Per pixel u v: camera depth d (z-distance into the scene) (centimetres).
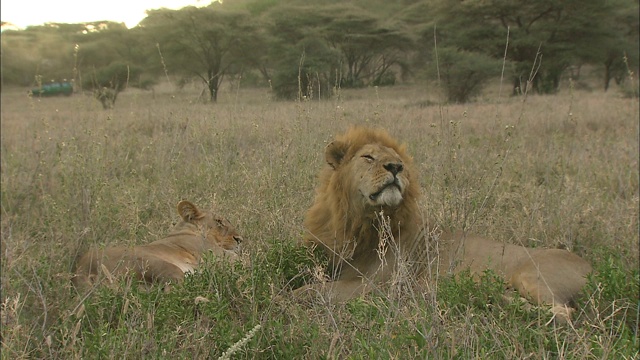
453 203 606
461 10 4178
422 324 383
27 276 503
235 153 804
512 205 709
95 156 774
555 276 509
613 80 5269
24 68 3991
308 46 3328
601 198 763
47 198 696
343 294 527
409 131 970
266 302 450
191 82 3075
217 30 3703
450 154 650
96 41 4253
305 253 548
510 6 4062
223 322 418
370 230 559
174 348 400
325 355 382
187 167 835
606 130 1423
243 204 659
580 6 4066
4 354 373
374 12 4350
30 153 952
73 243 546
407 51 4291
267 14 4016
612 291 477
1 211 726
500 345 395
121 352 382
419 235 569
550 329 442
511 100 2928
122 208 672
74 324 424
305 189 679
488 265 509
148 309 421
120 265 507
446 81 3294
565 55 3994
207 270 478
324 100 950
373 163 543
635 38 4959
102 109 1549
